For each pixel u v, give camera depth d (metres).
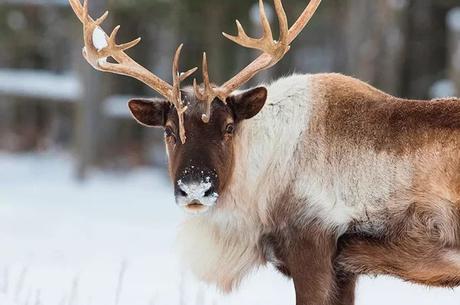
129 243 22.98
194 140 11.88
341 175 12.15
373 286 18.84
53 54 55.66
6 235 23.23
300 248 12.27
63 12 53.44
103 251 21.53
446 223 11.84
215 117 12.01
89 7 39.16
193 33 47.59
